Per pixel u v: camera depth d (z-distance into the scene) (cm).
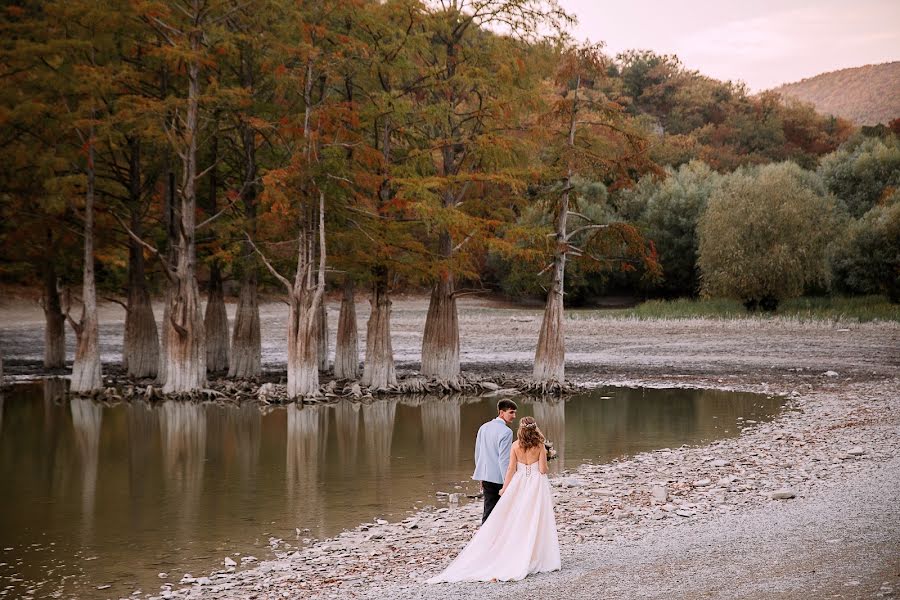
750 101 14288
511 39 3631
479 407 3247
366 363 3694
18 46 3338
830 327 5644
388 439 2566
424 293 8756
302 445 2477
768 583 979
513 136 3728
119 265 4603
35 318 6650
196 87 3466
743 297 6662
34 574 1352
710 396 3381
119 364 4609
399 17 3584
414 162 3709
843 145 10688
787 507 1436
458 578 1113
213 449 2422
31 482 2019
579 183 9125
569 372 4172
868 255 6850
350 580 1219
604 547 1243
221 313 4281
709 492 1659
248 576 1294
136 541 1534
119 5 3372
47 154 3419
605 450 2298
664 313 6806
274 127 3497
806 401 3138
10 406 3291
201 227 3738
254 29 3694
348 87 3688
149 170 4056
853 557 1066
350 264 3572
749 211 6725
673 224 8762
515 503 1129
